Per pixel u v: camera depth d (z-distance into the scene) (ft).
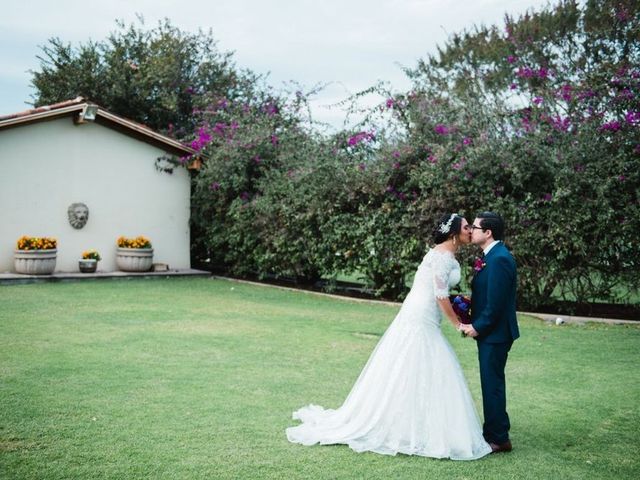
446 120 37.40
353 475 12.41
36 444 13.47
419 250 37.19
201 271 53.16
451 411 13.99
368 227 38.70
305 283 48.75
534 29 62.13
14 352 22.06
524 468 13.19
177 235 55.06
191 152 54.19
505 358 14.32
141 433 14.35
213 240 52.19
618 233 31.91
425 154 37.52
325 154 42.19
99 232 50.62
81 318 29.50
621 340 27.12
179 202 55.01
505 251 14.29
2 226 45.80
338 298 40.57
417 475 12.55
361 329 28.96
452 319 14.43
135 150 52.24
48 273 45.55
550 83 37.55
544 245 33.45
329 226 41.57
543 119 34.04
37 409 15.81
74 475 11.90
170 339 25.26
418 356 14.28
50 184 47.93
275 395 17.87
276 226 46.11
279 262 46.93
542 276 33.88
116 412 15.80
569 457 13.92
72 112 47.85
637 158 31.81
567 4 60.70
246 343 24.98
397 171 37.91
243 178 48.78
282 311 34.04
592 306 36.81
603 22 56.34
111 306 33.55
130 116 76.07
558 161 31.99
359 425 14.46
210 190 51.80
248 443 13.99
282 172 47.78
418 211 36.99
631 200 32.01
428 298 14.65
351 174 39.83
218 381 19.13
